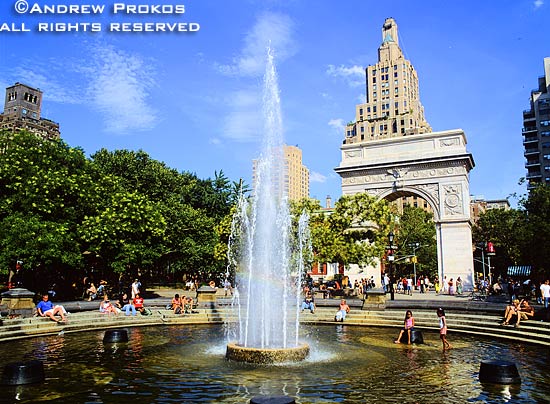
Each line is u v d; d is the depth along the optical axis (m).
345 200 42.66
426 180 52.50
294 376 12.62
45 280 36.06
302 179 119.38
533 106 104.50
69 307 26.33
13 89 120.31
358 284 43.91
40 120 123.50
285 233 25.73
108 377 12.48
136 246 38.56
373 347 17.70
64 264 33.53
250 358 14.38
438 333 22.16
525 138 102.81
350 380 12.22
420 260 76.62
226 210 69.12
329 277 65.94
